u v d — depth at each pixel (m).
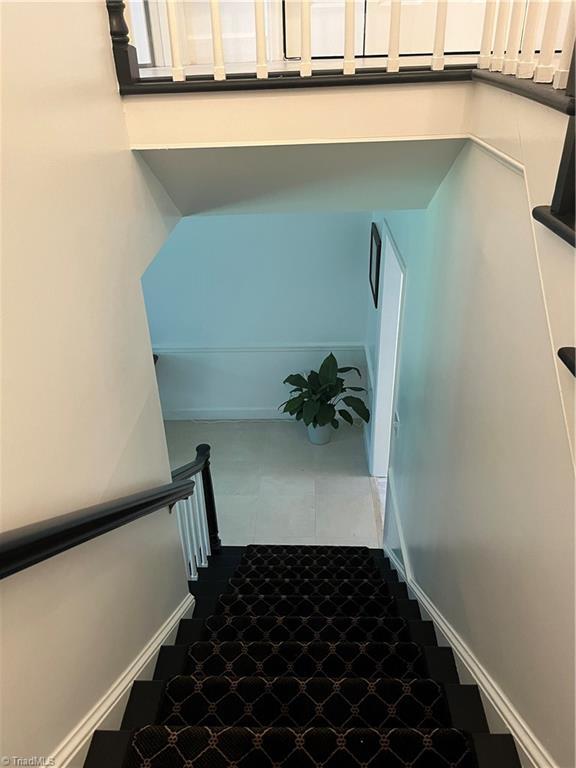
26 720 1.12
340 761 1.29
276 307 5.07
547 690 1.18
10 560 0.96
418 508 2.68
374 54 2.41
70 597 1.30
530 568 1.26
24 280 1.10
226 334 5.21
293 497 4.57
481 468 1.64
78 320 1.36
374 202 2.39
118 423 1.64
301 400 4.90
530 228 1.25
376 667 1.82
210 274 4.92
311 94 1.71
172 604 2.19
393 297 3.87
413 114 1.73
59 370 1.25
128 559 1.69
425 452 2.51
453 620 1.97
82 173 1.39
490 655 1.55
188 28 2.40
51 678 1.22
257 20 1.61
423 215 2.54
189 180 2.02
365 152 1.86
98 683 1.46
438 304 2.23
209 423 5.57
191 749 1.32
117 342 1.63
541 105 1.14
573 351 0.93
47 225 1.20
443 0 1.57
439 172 2.06
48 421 1.20
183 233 4.73
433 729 1.36
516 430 1.35
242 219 4.65
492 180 1.54
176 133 1.75
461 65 1.75
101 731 1.36
